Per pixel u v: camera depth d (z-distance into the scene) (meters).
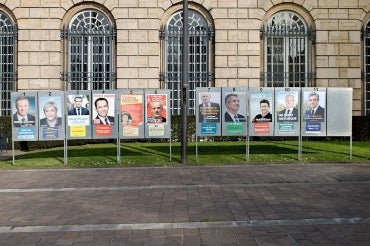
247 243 6.20
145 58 22.56
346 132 14.66
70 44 22.88
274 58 23.11
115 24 22.66
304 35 23.03
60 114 14.20
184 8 13.98
